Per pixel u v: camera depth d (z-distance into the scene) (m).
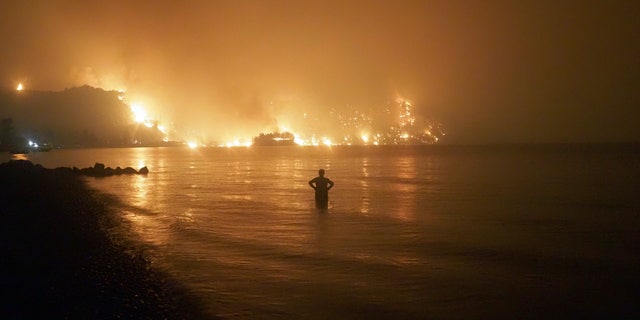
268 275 12.56
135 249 15.62
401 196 32.34
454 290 11.32
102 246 16.06
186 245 16.25
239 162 87.62
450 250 15.57
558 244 16.59
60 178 44.69
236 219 21.94
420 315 9.71
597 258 14.55
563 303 10.45
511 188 38.19
